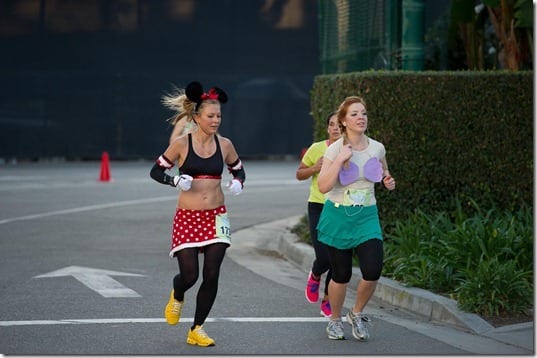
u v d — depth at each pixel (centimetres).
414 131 1716
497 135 1723
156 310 1345
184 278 1142
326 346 1152
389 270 1499
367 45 2102
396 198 1723
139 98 3894
